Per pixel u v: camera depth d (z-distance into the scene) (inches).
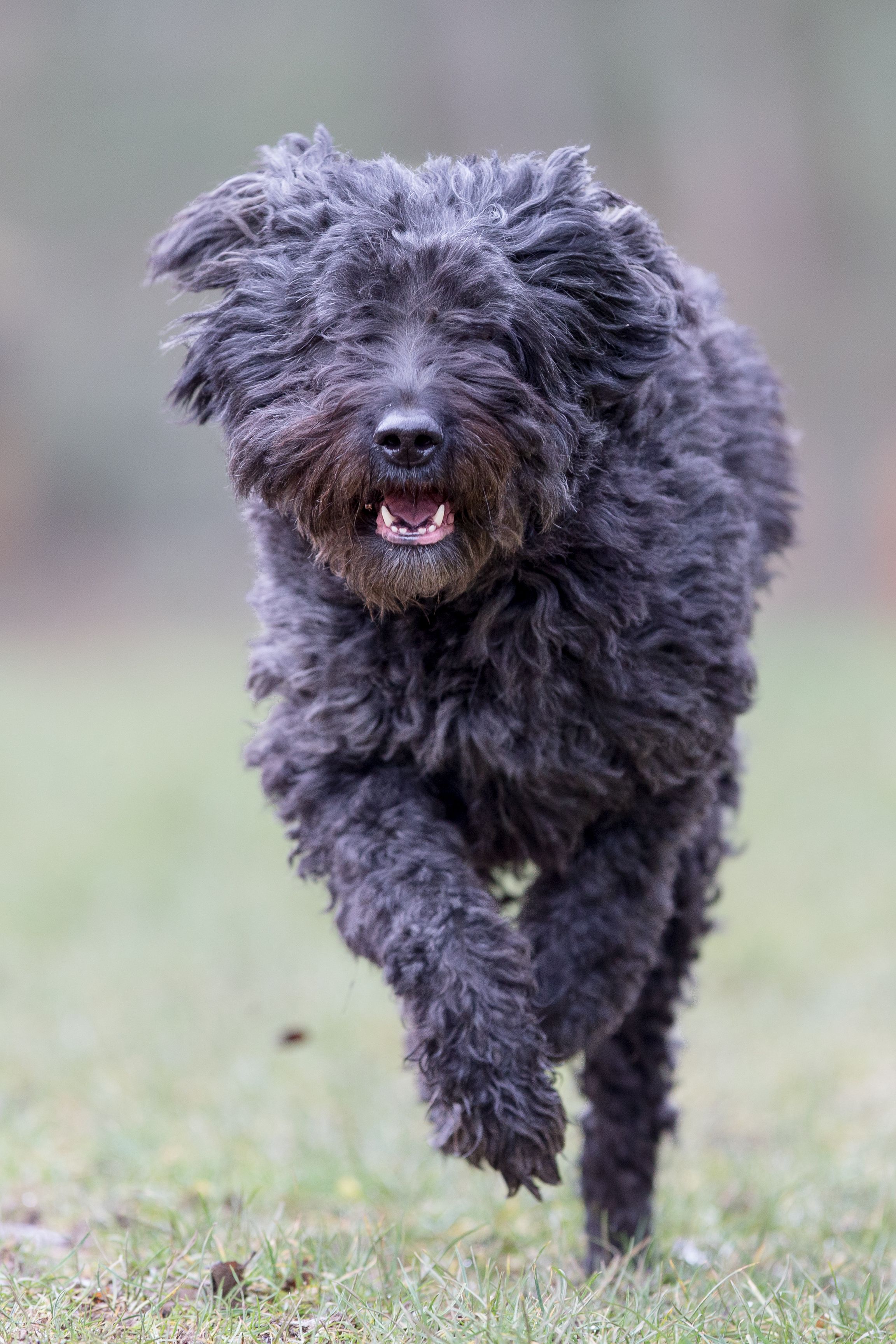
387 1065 506.9
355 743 286.5
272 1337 249.3
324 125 314.3
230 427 298.4
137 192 2284.7
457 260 276.8
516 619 278.1
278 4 2274.9
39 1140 389.4
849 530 2107.5
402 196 285.9
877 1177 365.1
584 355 288.5
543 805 292.0
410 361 271.6
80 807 986.1
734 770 339.6
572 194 294.5
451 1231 324.8
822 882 738.8
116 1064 479.2
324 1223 321.7
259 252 296.4
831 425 2160.4
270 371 291.9
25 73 2278.5
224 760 1122.0
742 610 296.5
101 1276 275.7
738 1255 310.7
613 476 284.0
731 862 781.3
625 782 289.1
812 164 2240.4
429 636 281.9
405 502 275.9
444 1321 249.0
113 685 1531.7
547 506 275.4
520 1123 264.5
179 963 639.1
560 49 2263.8
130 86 2278.5
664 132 2265.0
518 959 271.6
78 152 2276.1
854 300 2220.7
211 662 1680.6
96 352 2268.7
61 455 2251.5
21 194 2278.5
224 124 2266.2
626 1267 291.6
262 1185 350.0
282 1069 485.7
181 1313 258.1
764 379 358.3
